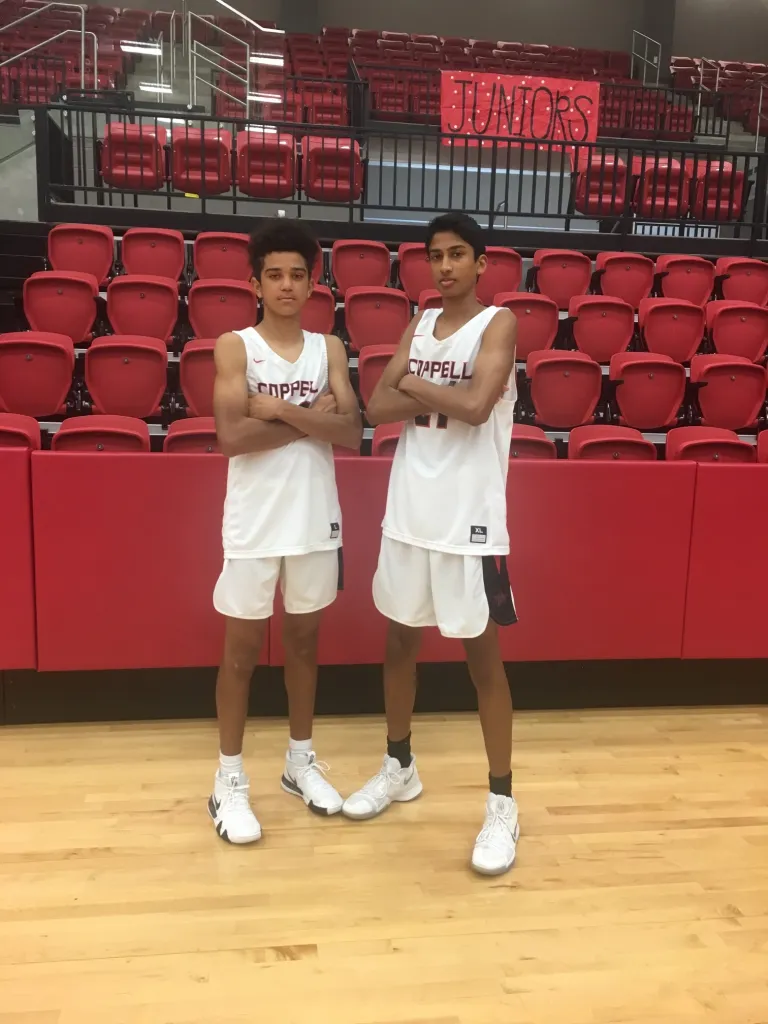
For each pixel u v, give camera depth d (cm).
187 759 223
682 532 246
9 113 734
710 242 632
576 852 188
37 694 238
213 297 437
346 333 486
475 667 183
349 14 1188
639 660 258
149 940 156
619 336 470
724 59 1222
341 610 241
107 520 226
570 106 691
